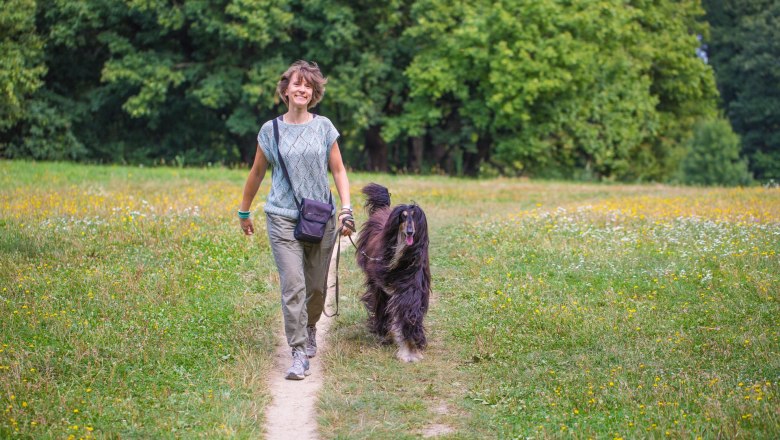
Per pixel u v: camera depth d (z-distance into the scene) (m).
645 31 32.88
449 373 6.36
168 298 7.87
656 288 8.45
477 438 5.20
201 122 31.09
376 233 7.04
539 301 8.07
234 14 25.16
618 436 5.00
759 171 44.19
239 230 10.84
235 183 17.67
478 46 26.41
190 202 12.91
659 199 15.42
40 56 26.33
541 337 7.03
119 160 29.91
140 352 6.45
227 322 7.45
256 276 9.03
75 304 7.51
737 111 43.50
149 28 27.48
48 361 6.12
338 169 6.41
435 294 8.62
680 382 5.88
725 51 44.16
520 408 5.61
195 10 25.23
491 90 26.69
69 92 29.83
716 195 16.38
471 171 32.28
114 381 5.92
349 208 6.26
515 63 26.09
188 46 28.94
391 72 28.38
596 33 27.39
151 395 5.74
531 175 31.30
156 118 28.78
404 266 6.61
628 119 29.88
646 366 6.29
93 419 5.29
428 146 34.22
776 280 8.38
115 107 30.03
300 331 6.26
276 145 6.17
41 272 8.47
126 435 5.10
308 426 5.48
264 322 7.57
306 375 6.37
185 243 9.98
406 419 5.52
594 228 11.59
